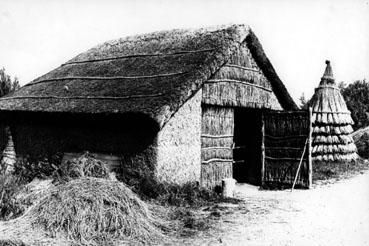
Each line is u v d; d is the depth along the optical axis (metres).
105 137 10.69
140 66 11.89
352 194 11.30
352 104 26.91
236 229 7.62
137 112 9.47
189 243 6.77
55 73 14.20
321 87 18.59
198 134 10.86
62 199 7.22
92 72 12.90
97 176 9.43
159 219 7.87
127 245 6.57
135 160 10.05
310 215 8.82
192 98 10.62
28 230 6.89
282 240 7.01
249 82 12.44
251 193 11.62
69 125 11.52
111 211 7.12
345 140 17.91
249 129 13.85
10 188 8.55
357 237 7.21
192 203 9.56
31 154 12.50
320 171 15.24
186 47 11.80
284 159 12.48
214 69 10.59
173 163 10.15
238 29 11.42
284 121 12.55
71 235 6.70
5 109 12.89
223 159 11.97
